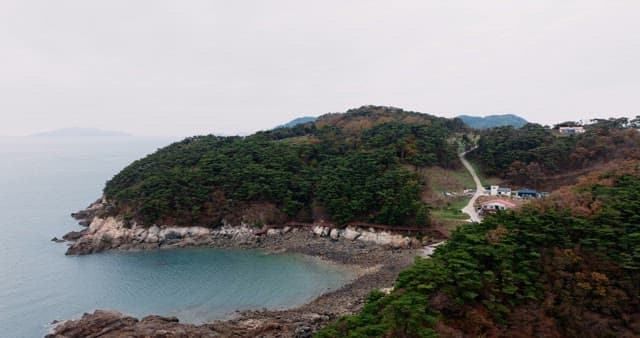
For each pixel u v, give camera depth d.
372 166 97.00
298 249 82.69
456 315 36.81
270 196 95.94
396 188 88.69
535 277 41.12
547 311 39.28
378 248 80.25
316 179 99.88
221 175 99.06
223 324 48.09
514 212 50.59
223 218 93.00
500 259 41.34
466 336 35.31
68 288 63.12
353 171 96.56
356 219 88.75
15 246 86.50
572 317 38.88
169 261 76.81
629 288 39.66
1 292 61.38
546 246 44.19
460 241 47.41
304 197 97.25
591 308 39.56
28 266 73.62
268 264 74.44
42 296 59.97
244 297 59.44
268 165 104.75
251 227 92.12
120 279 67.12
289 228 93.00
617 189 52.59
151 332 44.00
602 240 43.12
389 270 68.31
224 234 90.94
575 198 51.88
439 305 36.72
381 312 36.59
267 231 91.62
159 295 60.47
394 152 104.25
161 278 67.56
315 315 51.19
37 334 48.59
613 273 40.97
